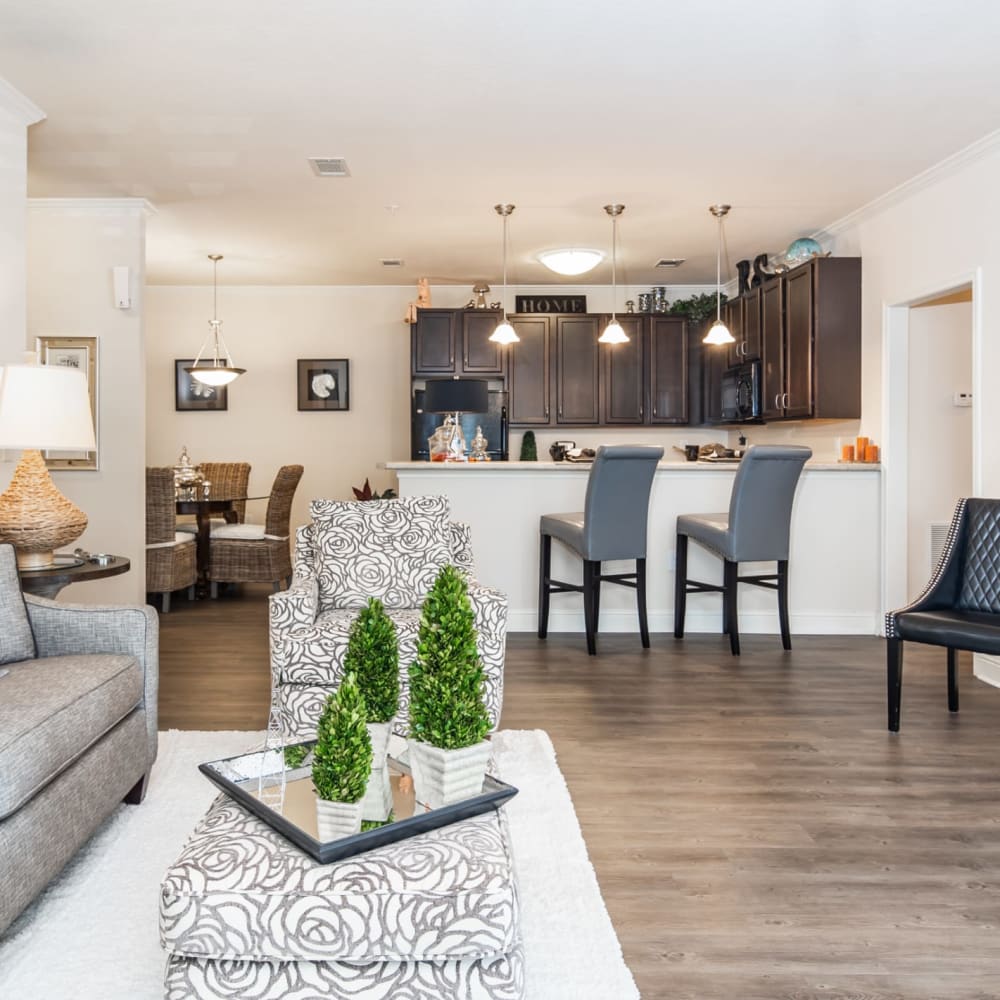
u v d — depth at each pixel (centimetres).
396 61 313
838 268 512
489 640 298
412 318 667
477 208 501
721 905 193
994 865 213
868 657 439
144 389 494
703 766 281
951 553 345
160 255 619
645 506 443
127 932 176
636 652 447
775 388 564
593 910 187
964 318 483
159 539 542
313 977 131
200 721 324
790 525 461
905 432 487
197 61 313
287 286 731
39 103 350
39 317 484
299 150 405
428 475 498
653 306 698
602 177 445
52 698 192
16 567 240
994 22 285
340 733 144
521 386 675
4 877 161
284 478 604
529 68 320
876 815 242
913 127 376
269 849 142
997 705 353
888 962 171
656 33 293
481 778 157
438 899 131
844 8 276
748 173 439
